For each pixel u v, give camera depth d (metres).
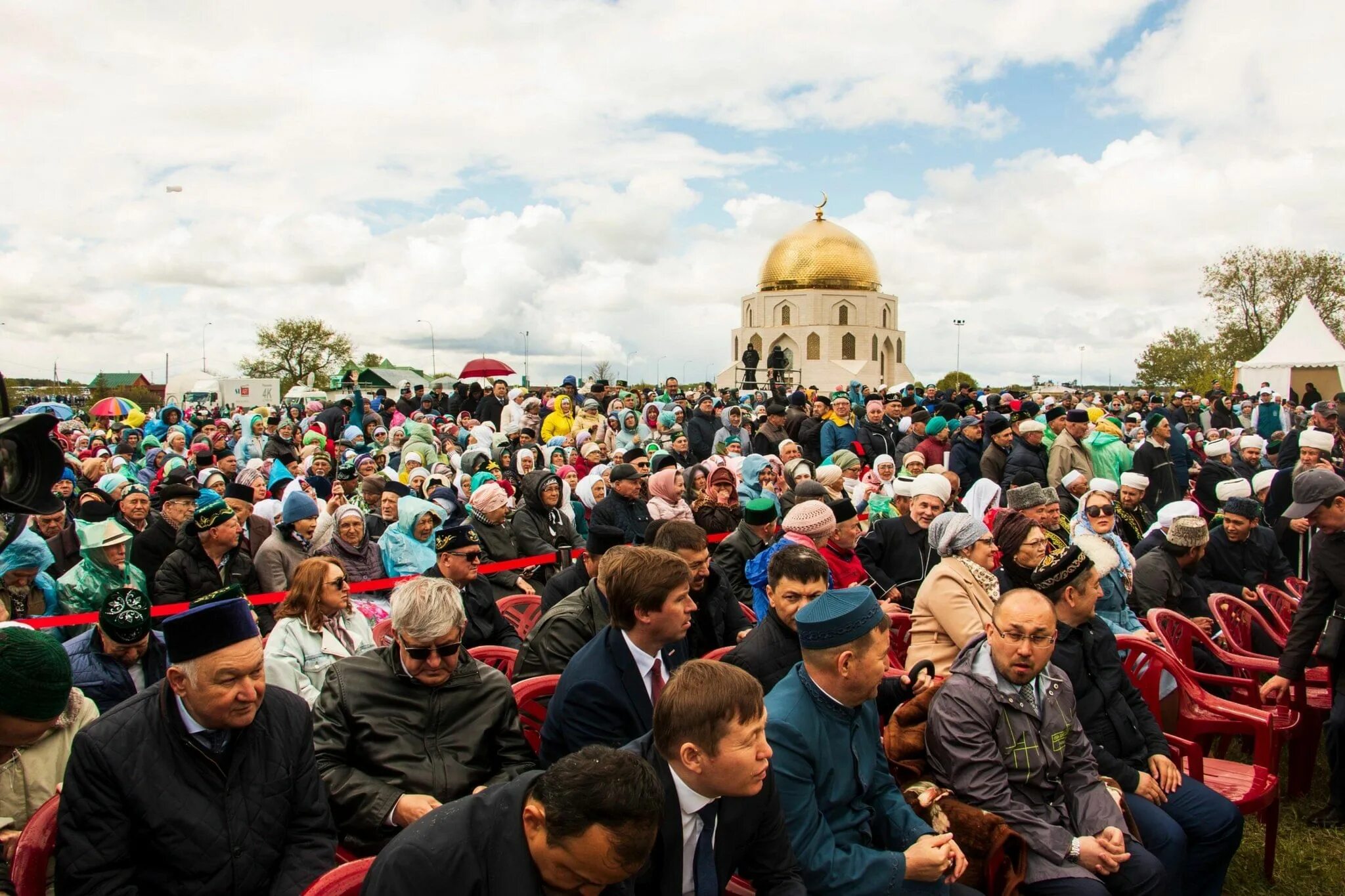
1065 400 27.20
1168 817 4.04
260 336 78.88
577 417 16.84
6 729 3.08
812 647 3.32
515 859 2.18
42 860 2.88
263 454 14.68
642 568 3.55
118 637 4.26
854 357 65.50
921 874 3.20
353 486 10.72
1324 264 54.25
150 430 17.94
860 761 3.42
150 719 3.00
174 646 2.89
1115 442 11.22
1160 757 4.36
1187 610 6.84
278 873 3.14
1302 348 28.69
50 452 2.31
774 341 66.31
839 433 13.61
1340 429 16.00
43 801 3.46
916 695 4.13
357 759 3.64
